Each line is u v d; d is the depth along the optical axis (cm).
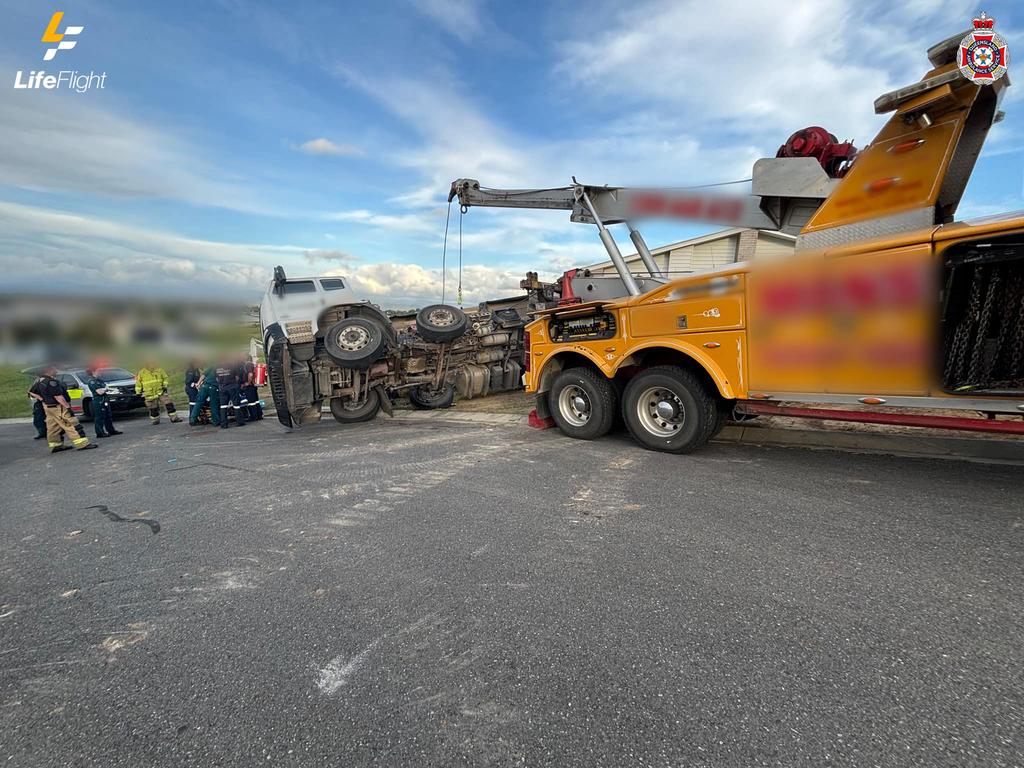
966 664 186
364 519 373
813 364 417
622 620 224
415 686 189
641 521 338
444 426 829
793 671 187
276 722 175
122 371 1462
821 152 548
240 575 294
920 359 367
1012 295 360
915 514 328
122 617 255
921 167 409
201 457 691
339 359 846
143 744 169
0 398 1886
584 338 605
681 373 509
